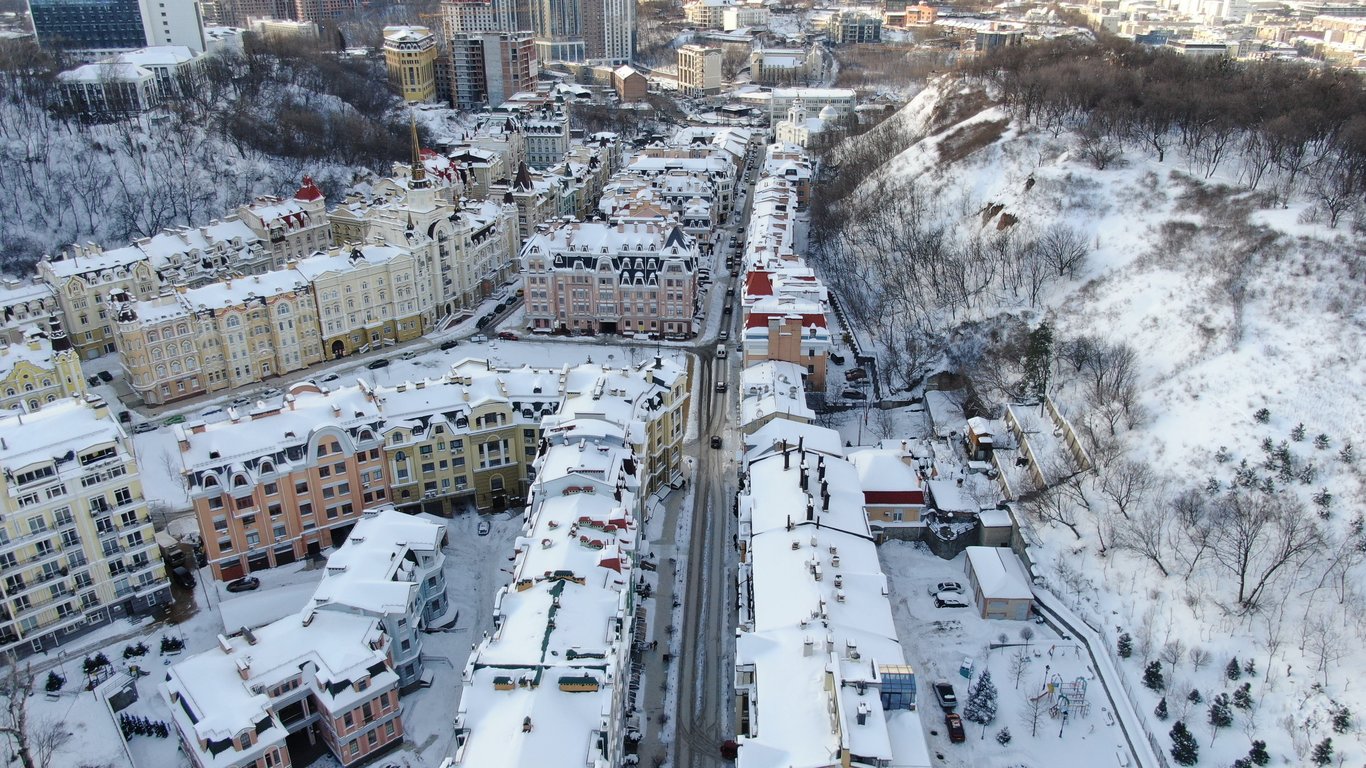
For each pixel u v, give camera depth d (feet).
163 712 399.03
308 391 520.01
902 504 501.97
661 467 553.23
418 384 527.40
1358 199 619.67
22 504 408.05
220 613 452.35
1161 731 373.81
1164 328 584.81
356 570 407.23
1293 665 385.09
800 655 349.00
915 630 443.32
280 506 481.46
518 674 332.19
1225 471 470.80
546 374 543.80
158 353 649.61
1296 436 470.39
